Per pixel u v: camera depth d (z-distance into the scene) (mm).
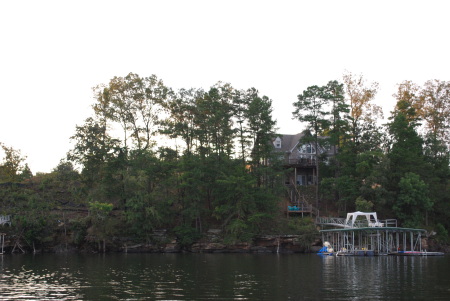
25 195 60688
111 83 68438
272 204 63594
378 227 54562
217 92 67312
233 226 59188
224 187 63688
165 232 62969
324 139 70188
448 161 74875
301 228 62719
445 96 79688
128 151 64000
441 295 23406
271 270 36375
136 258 50719
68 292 24516
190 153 69062
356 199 66250
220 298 22516
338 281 29109
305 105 71125
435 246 64062
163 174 64562
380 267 38844
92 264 42188
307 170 82750
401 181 63938
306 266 40062
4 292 24594
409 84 82250
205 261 46156
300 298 22531
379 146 74250
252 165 68250
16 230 58562
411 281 29094
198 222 65000
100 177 63438
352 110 78562
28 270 36375
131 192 61906
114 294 23797
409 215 64250
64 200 64875
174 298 22547
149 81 69438
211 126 66562
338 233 60250
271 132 67812
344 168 71062
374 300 21922
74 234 60344
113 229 60031
